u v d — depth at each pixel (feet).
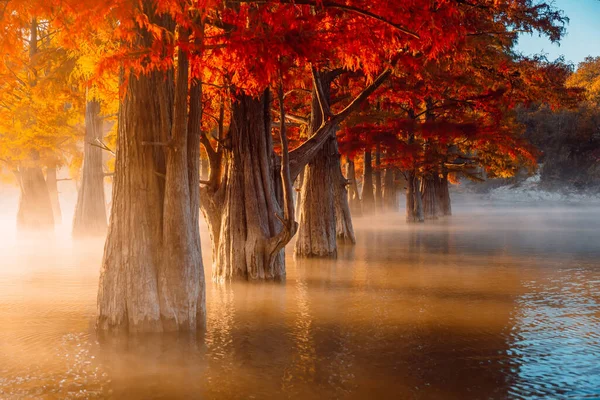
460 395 29.14
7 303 51.31
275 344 38.09
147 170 39.22
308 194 83.10
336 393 29.43
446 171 174.09
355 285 60.44
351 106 63.67
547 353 36.32
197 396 28.99
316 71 62.28
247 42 34.53
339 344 38.17
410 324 43.60
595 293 56.13
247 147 61.36
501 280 63.87
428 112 132.77
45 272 69.72
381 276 66.54
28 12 28.71
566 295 55.11
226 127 81.25
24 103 97.96
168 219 39.14
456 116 126.21
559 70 93.81
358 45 38.65
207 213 63.10
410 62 55.21
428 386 30.42
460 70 92.73
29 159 116.26
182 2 33.73
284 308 49.08
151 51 33.09
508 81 93.97
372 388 30.04
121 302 38.65
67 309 48.80
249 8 40.40
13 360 34.55
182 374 32.22
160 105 39.37
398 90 90.89
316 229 82.64
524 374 32.27
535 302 51.96
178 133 38.78
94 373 32.35
